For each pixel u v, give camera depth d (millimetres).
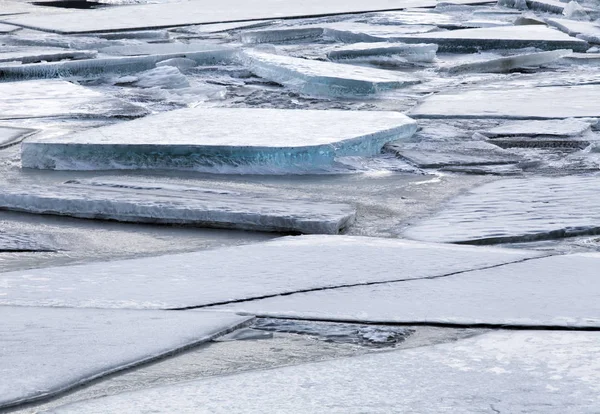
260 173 15625
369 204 13602
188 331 7508
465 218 12453
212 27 41312
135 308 8242
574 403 6055
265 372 6672
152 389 6336
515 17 44562
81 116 20688
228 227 12320
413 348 7207
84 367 6688
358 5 50281
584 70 28906
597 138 18172
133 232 12164
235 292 8750
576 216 12273
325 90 24672
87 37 37188
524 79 26891
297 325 7875
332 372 6672
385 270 9547
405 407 6000
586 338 7453
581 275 9414
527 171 15797
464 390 6297
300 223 11961
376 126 17688
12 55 29812
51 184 14875
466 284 9062
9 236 11805
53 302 8422
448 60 32344
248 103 23062
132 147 15852
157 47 32438
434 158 16453
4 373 6551
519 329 7773
